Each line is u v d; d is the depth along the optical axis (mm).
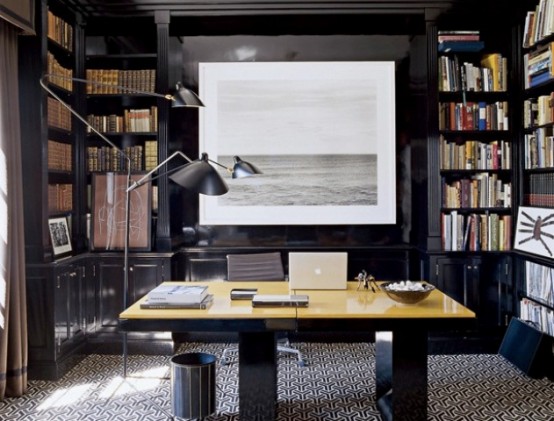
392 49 5055
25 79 3852
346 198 5055
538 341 3924
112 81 4758
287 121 5035
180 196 5078
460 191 4699
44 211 3889
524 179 4586
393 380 2926
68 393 3660
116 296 4586
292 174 5051
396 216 5059
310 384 3828
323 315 2805
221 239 5117
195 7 4590
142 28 4941
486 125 4703
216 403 3354
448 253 4578
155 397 3594
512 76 4641
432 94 4598
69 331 4156
